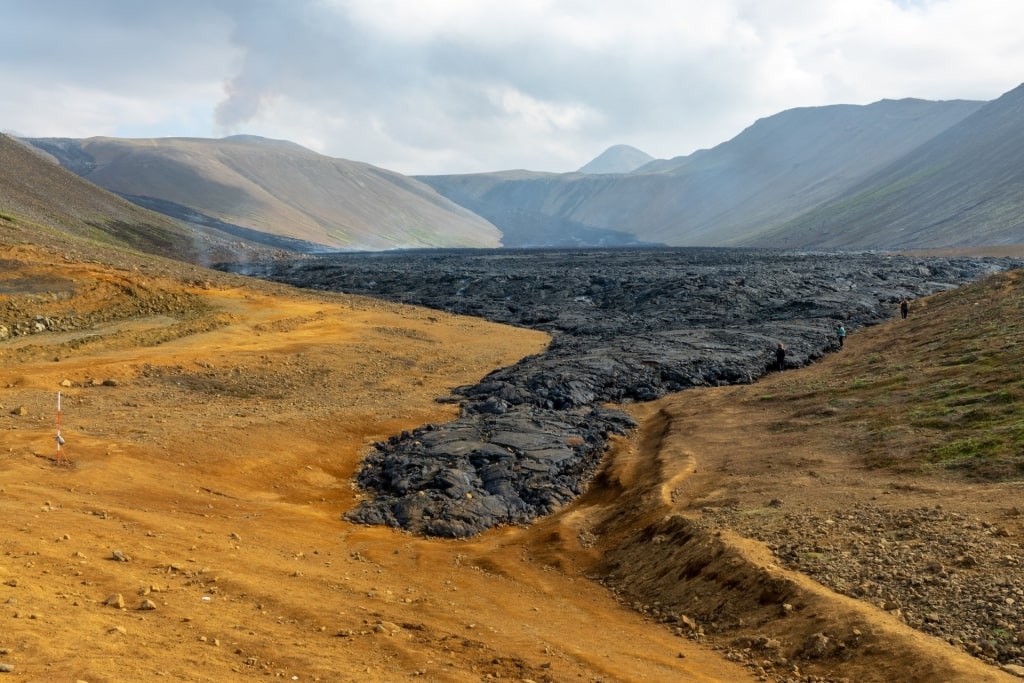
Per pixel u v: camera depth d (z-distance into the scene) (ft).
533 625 46.70
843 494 60.80
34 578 40.01
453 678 33.60
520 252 650.84
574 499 81.51
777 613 43.45
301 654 34.53
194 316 178.19
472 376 148.15
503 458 89.66
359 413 111.75
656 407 120.88
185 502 68.39
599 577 59.00
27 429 84.33
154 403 108.58
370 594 49.73
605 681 35.58
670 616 48.60
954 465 63.52
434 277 327.47
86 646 30.91
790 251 557.33
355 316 209.05
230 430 93.66
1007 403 76.59
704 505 63.72
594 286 286.87
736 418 98.68
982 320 126.31
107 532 53.01
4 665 26.63
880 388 97.14
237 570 50.06
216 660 32.01
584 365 141.69
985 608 39.24
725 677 37.22
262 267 412.57
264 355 147.23
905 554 46.80
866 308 203.72
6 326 144.36
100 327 157.99
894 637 37.09
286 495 78.33
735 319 210.38
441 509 75.77
